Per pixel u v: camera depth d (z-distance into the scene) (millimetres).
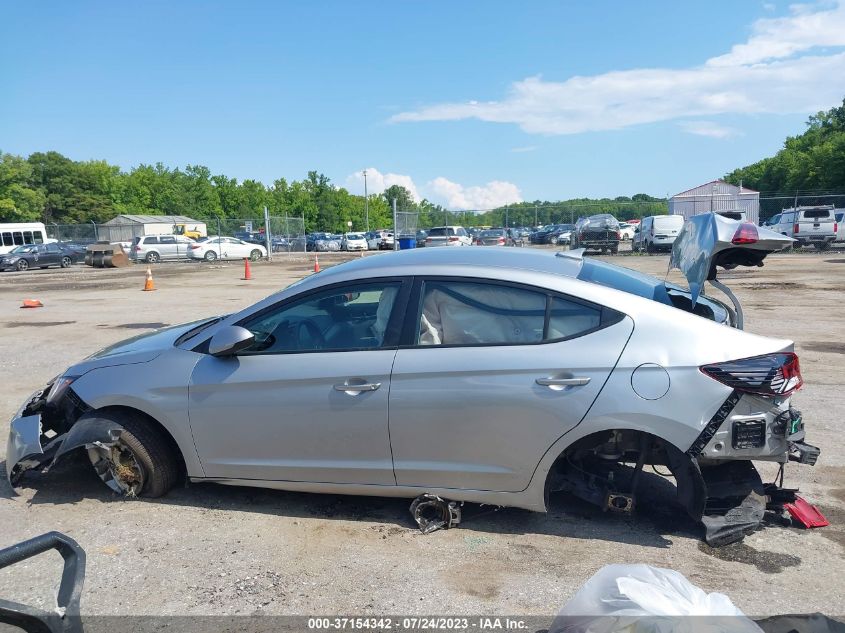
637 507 3920
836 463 4617
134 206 92812
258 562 3389
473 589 3121
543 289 3543
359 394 3600
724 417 3258
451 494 3629
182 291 19094
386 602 3023
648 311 3434
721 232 3695
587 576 3217
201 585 3176
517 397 3402
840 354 8062
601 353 3361
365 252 47906
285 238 49281
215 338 3736
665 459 3525
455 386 3477
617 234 28578
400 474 3646
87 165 92812
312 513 3943
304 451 3746
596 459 3811
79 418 4141
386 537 3639
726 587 3086
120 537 3662
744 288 15352
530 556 3416
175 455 4148
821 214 27625
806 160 57844
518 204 35844
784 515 3756
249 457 3846
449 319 3611
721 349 3312
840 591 3043
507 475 3498
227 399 3803
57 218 87938
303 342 3824
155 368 3977
